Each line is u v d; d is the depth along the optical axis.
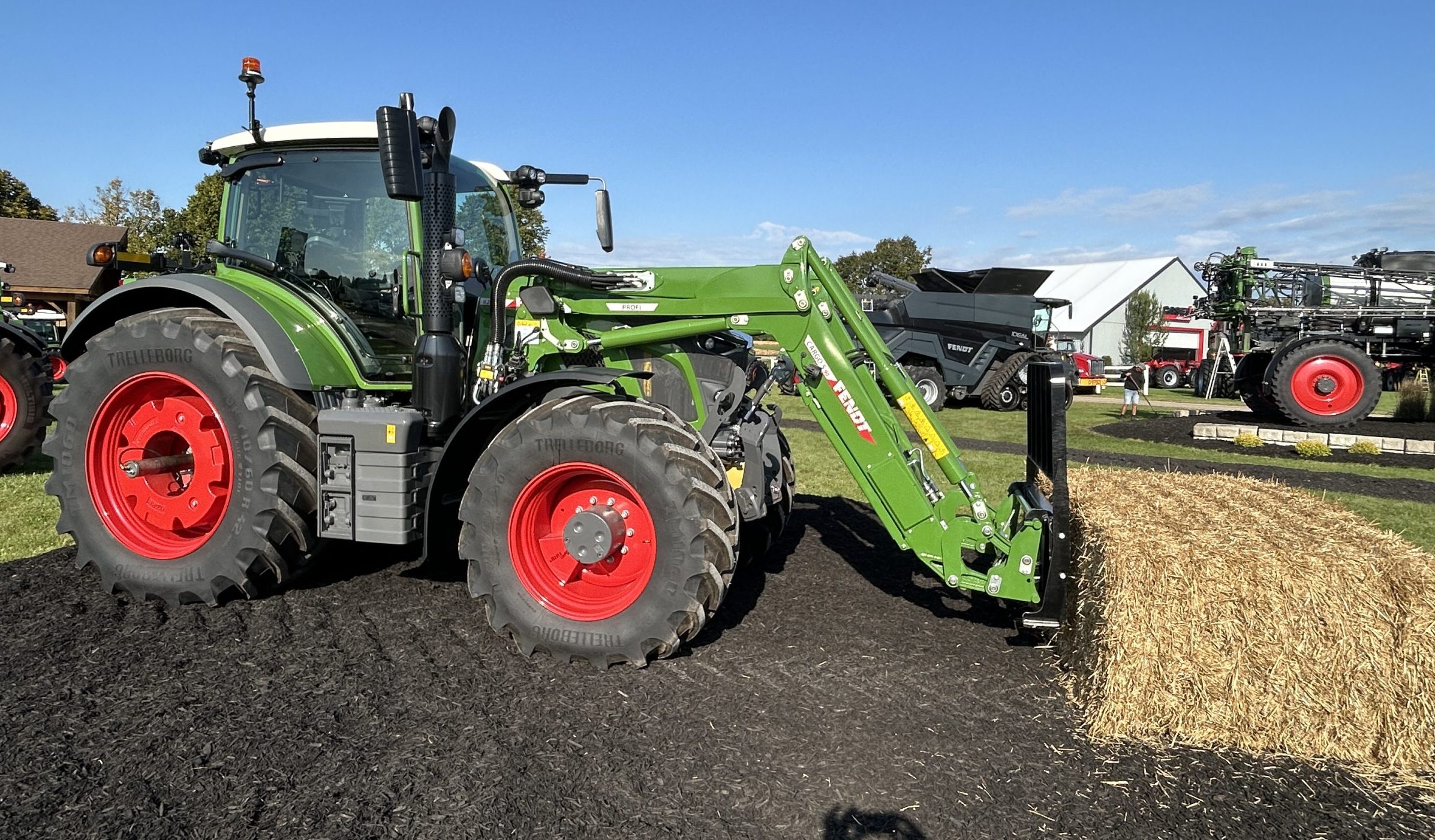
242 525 3.92
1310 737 2.94
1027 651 3.77
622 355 4.28
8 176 39.72
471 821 2.40
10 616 3.85
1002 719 3.12
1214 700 2.99
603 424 3.40
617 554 3.61
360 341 4.35
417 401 3.96
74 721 2.91
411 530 3.79
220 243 4.57
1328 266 15.87
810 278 3.92
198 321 4.05
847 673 3.48
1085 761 2.84
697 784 2.62
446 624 3.91
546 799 2.52
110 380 4.11
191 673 3.32
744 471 4.27
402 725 2.94
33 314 24.56
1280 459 10.75
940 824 2.46
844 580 4.77
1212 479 4.52
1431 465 10.44
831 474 8.33
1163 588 3.01
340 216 4.38
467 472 4.07
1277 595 2.95
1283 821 2.53
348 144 4.34
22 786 2.52
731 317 4.00
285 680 3.28
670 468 3.33
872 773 2.71
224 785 2.56
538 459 3.49
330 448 3.86
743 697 3.23
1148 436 12.98
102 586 4.24
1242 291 16.05
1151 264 44.38
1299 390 13.91
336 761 2.70
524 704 3.13
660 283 4.08
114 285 26.09
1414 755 2.86
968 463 9.27
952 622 4.12
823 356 3.87
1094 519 3.45
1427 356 15.19
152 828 2.34
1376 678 2.89
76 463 4.18
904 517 3.81
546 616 3.51
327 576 4.55
